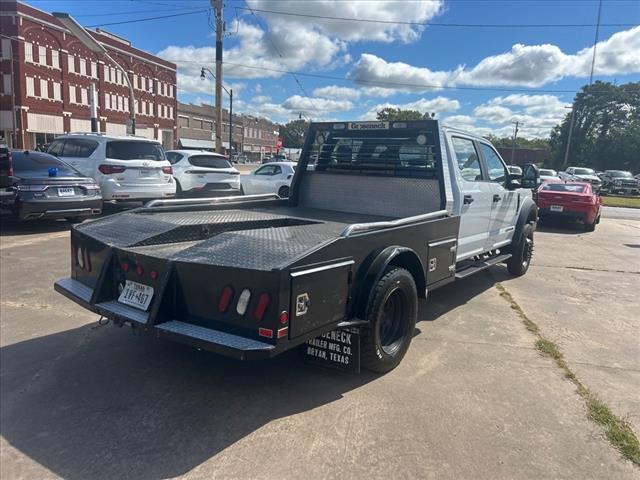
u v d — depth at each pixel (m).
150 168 11.76
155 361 4.34
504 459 3.09
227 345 2.96
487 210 6.57
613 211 23.83
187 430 3.30
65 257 7.82
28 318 5.23
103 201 11.38
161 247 3.85
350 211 6.13
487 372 4.36
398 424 3.45
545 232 14.32
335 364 3.86
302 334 3.18
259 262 3.10
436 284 4.94
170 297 3.36
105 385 3.89
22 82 44.84
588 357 4.80
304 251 3.22
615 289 7.60
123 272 3.72
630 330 5.66
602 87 73.50
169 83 67.88
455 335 5.28
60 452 3.03
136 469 2.88
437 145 5.41
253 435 3.27
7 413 3.45
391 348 4.22
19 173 9.55
